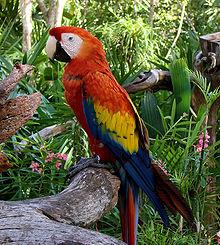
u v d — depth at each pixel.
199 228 4.10
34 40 7.23
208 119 4.79
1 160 2.62
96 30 7.64
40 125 4.65
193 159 4.31
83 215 2.59
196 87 4.91
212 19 8.71
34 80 5.48
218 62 4.79
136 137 3.21
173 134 4.41
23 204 2.47
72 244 2.16
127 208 3.13
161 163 4.11
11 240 2.23
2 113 2.54
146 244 3.87
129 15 8.48
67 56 3.22
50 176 4.20
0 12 7.05
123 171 3.16
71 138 4.48
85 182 2.81
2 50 5.71
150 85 4.89
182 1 8.92
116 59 6.77
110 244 2.15
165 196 3.04
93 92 3.18
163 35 8.94
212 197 4.44
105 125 3.19
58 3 6.93
